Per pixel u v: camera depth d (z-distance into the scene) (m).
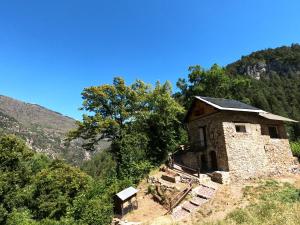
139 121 33.59
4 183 22.67
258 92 84.50
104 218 19.06
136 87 35.81
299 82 120.31
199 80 45.28
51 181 24.95
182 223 17.25
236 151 24.78
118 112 33.66
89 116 32.28
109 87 33.03
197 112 29.45
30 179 25.78
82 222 18.53
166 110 33.19
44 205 22.88
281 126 29.42
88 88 32.78
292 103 95.19
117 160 31.59
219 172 23.30
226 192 21.09
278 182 23.66
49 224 19.50
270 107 82.50
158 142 32.50
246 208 17.66
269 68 168.00
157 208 20.50
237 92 47.75
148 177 25.80
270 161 26.64
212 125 26.64
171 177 23.73
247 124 26.53
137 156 29.86
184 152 31.38
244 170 24.47
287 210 15.96
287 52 175.75
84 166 118.25
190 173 25.47
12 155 24.41
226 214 17.58
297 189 21.31
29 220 21.30
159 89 34.84
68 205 22.86
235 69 173.12
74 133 32.69
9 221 21.02
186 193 20.66
